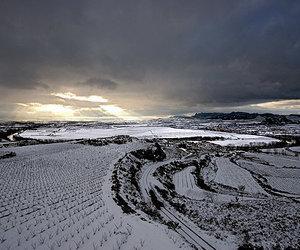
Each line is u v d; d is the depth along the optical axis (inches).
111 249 628.7
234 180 2108.8
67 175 1433.3
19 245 636.1
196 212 1123.9
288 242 832.3
